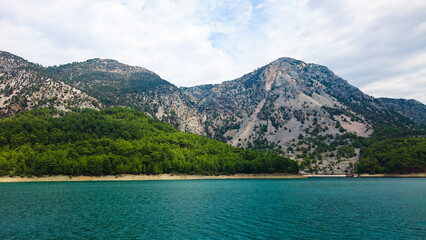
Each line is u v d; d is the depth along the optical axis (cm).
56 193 11906
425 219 6806
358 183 19062
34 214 7375
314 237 5269
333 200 10181
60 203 9200
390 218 6925
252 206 8812
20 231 5666
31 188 13925
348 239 5141
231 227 6034
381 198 10725
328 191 13525
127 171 19488
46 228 5912
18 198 10281
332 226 6116
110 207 8538
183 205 8969
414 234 5469
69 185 15862
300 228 5938
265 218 6931
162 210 8069
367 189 14488
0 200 9762
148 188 14638
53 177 17900
